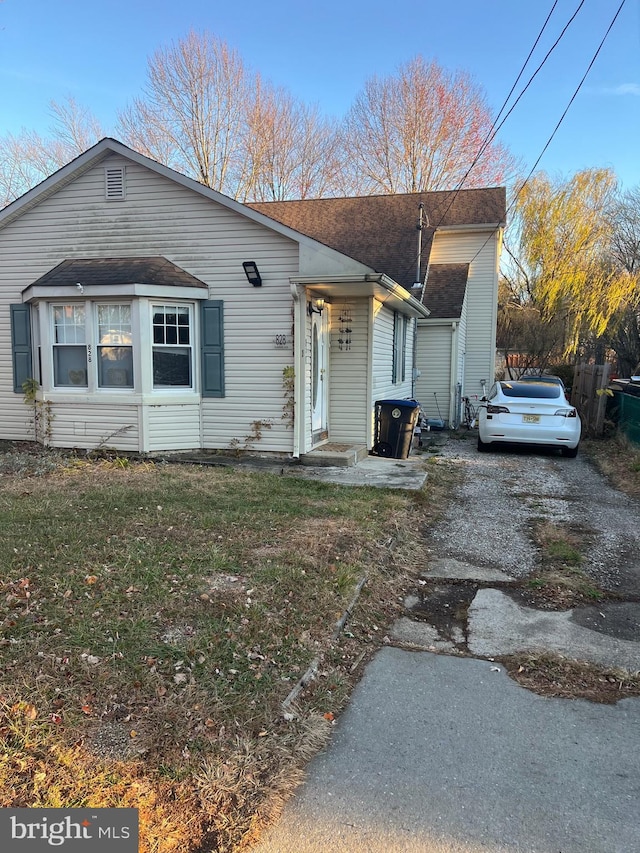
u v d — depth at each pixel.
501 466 9.89
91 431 9.26
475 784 2.50
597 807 2.38
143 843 2.15
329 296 9.92
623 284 21.69
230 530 5.46
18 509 5.91
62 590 4.02
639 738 2.85
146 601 3.91
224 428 9.40
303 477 8.00
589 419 13.48
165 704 2.90
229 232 9.02
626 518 6.61
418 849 2.16
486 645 3.79
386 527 5.91
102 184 9.42
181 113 27.47
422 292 13.50
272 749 2.67
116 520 5.63
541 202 25.66
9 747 2.56
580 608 4.33
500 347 29.48
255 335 9.10
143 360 8.90
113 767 2.49
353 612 4.11
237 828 2.23
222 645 3.44
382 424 10.07
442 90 29.70
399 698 3.17
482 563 5.25
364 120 30.66
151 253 9.34
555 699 3.18
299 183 31.00
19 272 9.89
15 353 9.99
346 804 2.38
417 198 18.06
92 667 3.14
